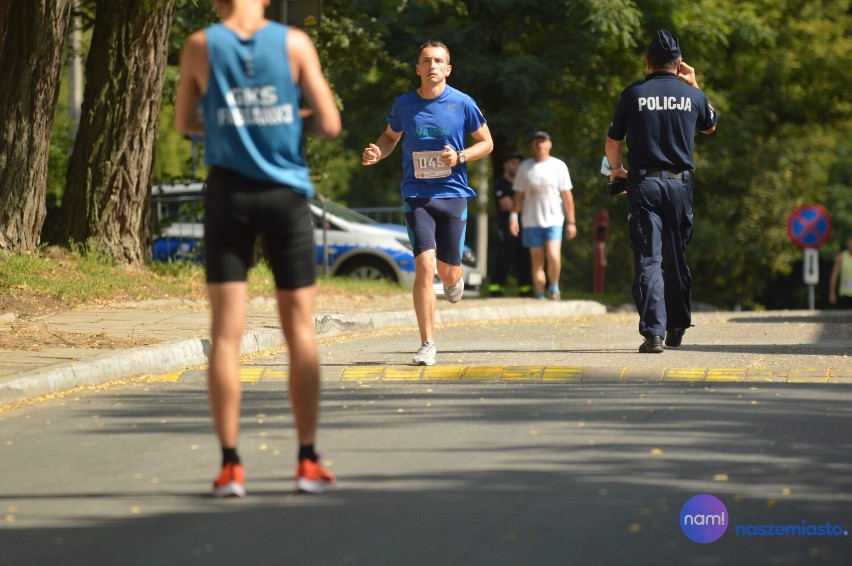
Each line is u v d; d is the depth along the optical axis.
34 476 23.22
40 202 56.47
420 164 37.47
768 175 131.38
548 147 69.50
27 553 18.31
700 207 133.25
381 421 28.03
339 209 82.81
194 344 39.16
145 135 59.44
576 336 48.31
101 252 58.59
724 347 41.12
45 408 30.44
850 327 51.59
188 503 21.05
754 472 22.69
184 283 58.53
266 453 24.89
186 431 27.31
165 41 59.50
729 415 28.12
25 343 37.44
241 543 18.59
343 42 77.19
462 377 35.22
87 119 58.97
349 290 67.31
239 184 21.12
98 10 58.97
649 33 101.25
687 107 39.12
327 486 21.77
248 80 21.03
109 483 22.55
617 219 129.75
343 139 111.12
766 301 176.00
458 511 20.22
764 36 109.94
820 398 30.27
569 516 19.86
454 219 37.75
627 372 34.56
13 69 55.19
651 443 25.19
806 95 129.88
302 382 21.55
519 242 80.44
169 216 72.88
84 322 44.56
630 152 39.62
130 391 32.97
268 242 21.53
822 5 131.50
